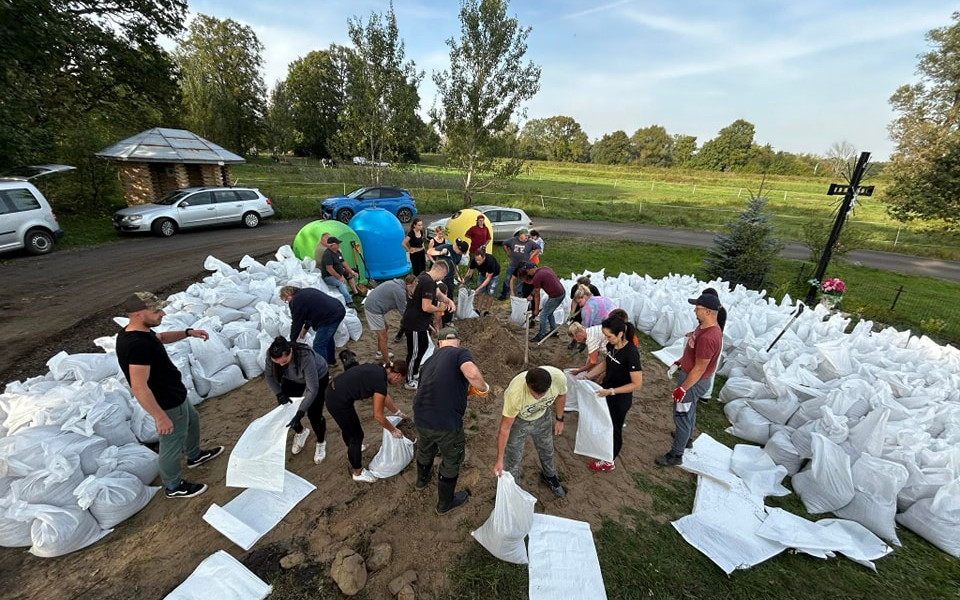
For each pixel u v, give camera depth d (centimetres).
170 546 289
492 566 288
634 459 409
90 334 599
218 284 632
